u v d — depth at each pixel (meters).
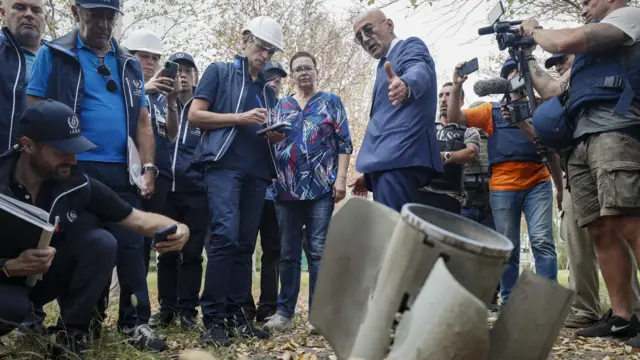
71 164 3.01
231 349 4.00
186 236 3.01
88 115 3.82
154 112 5.12
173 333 4.86
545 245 5.16
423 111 3.85
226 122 4.35
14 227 2.76
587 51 3.61
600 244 4.11
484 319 1.21
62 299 3.28
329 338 1.57
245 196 4.53
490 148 5.35
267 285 5.63
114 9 3.88
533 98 4.39
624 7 3.70
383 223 1.56
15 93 4.06
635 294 4.38
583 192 3.93
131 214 3.30
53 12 10.72
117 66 4.05
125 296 4.06
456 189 4.48
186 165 5.27
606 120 3.65
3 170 2.94
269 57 4.68
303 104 5.23
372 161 3.86
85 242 3.18
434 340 1.22
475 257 1.35
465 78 4.78
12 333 3.53
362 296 1.55
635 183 3.56
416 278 1.38
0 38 4.21
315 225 5.07
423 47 3.98
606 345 4.01
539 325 1.43
